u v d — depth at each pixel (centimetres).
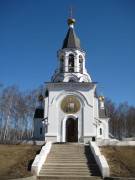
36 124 3909
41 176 1560
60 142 2741
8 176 1483
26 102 5075
